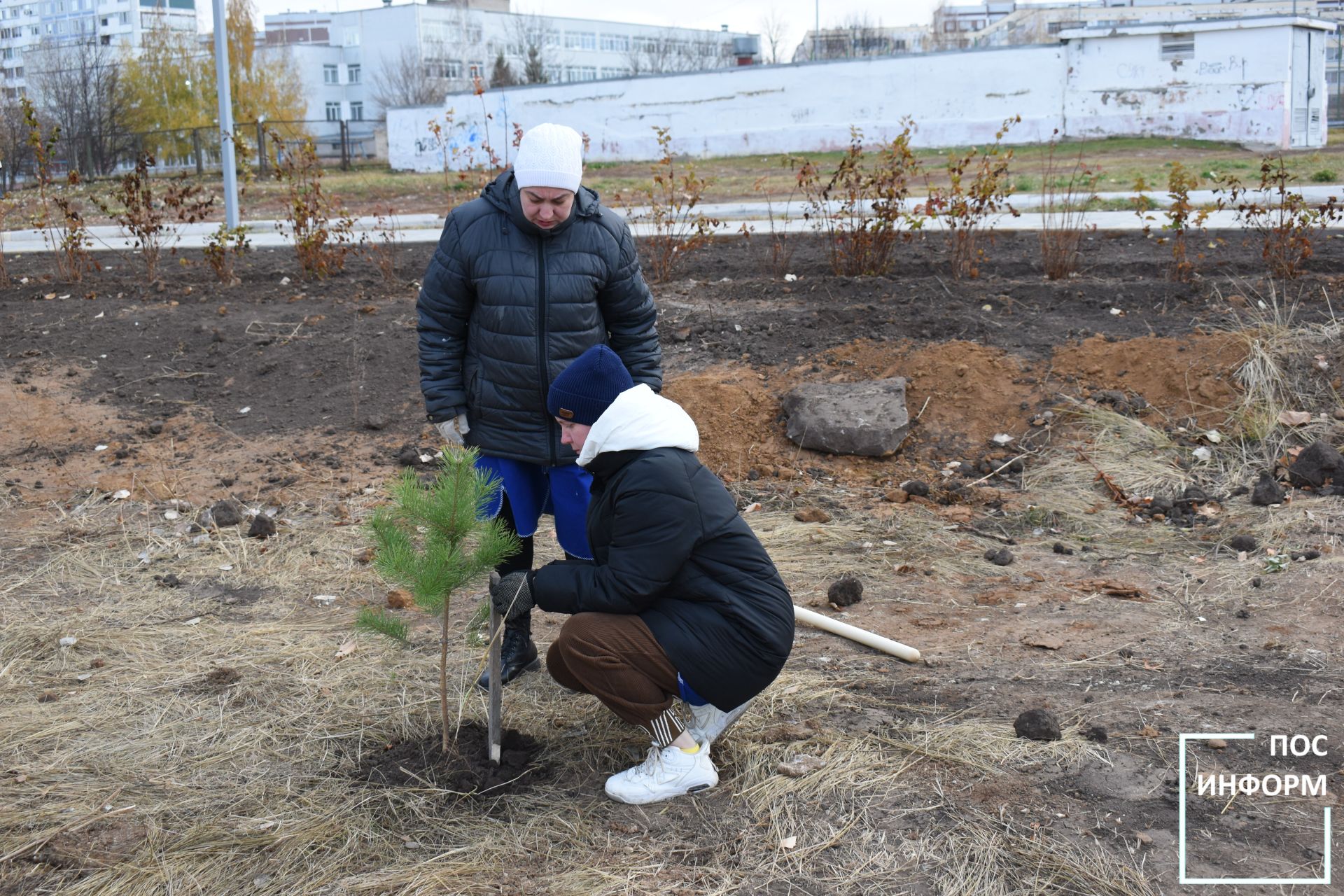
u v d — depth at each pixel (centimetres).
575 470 405
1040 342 735
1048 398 689
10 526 614
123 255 1163
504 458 404
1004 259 940
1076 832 322
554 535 596
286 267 1068
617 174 2570
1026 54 2842
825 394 685
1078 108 2838
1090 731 374
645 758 366
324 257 1021
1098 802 337
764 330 795
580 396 336
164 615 500
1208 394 673
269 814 341
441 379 404
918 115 2950
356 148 4634
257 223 1617
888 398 677
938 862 312
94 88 4041
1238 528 560
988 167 940
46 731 391
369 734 388
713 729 354
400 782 357
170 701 415
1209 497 593
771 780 353
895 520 592
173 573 548
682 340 793
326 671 438
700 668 329
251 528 593
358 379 780
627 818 336
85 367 818
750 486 645
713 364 760
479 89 1137
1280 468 612
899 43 7062
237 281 1013
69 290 1005
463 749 373
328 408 748
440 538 342
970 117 2912
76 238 1045
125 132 3834
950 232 1016
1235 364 684
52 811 342
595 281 394
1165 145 2650
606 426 323
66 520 620
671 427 325
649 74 3117
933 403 697
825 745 374
